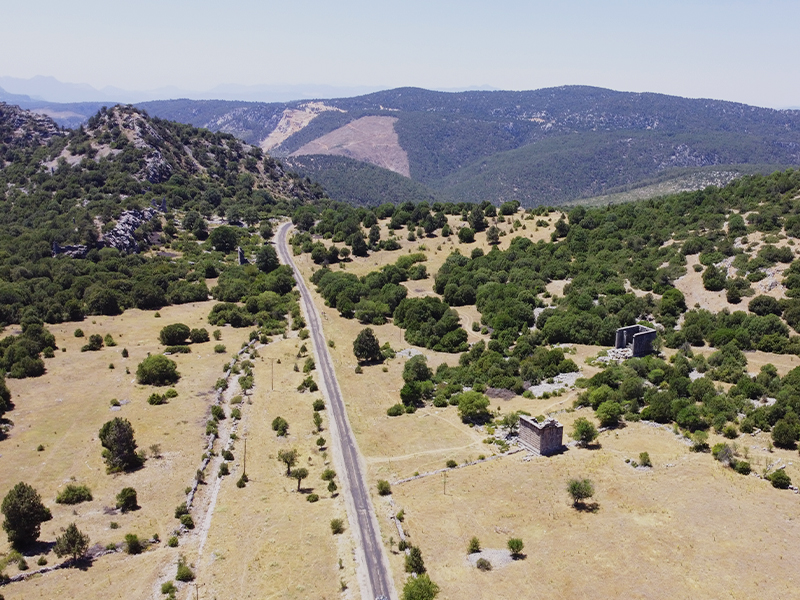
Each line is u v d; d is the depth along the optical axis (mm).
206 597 77562
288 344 174125
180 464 110500
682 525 85375
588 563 79312
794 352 145000
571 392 132250
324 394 140625
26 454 112438
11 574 81000
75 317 186375
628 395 123500
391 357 162875
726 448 100500
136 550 86625
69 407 131500
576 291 190500
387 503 96375
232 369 153625
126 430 109250
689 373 137125
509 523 88750
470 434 118062
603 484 96500
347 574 81188
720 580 74875
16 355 149250
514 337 164875
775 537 81938
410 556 80812
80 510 96375
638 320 170875
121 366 154250
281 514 95375
